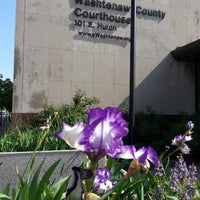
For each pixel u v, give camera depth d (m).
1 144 4.86
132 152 1.29
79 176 1.18
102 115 1.21
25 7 9.77
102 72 10.52
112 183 1.94
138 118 10.24
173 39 11.70
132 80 7.69
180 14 11.89
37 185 1.68
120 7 10.80
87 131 1.16
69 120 7.95
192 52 10.72
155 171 2.44
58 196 1.64
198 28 12.17
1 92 26.12
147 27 11.29
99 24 10.54
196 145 8.24
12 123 9.20
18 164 4.13
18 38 9.62
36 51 9.78
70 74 10.12
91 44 10.44
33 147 4.97
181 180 2.48
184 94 11.59
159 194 2.17
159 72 11.34
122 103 10.68
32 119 9.09
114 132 1.19
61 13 10.13
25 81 9.59
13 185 4.07
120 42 10.80
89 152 1.18
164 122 10.32
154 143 8.85
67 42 10.16
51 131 5.52
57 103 9.88
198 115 9.17
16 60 9.55
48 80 9.84
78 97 9.54
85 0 10.38
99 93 10.45
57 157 4.29
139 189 2.12
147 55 11.24
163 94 11.30
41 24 9.90
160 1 11.57
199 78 11.84
